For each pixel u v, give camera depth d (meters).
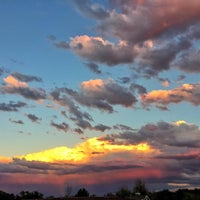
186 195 133.62
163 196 136.38
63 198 102.12
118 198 104.19
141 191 136.00
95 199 99.88
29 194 154.50
